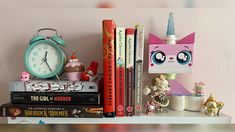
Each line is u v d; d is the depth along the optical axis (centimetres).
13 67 75
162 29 75
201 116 64
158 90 67
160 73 69
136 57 62
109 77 61
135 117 63
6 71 75
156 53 67
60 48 66
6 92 76
